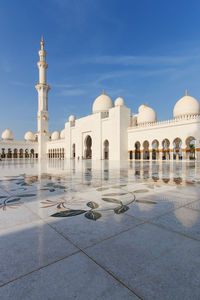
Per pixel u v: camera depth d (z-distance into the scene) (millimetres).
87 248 2025
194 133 24250
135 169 11977
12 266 1723
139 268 1683
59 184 6031
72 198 4176
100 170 11297
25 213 3189
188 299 1327
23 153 56625
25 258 1849
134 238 2248
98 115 36750
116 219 2883
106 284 1483
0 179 7270
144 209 3363
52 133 62344
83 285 1473
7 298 1341
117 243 2131
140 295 1369
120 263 1758
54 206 3580
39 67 51906
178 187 5461
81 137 41344
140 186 5621
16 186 5676
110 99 40531
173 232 2412
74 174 9031
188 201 3893
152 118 33344
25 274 1609
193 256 1874
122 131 32906
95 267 1697
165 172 9914
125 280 1527
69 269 1672
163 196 4332
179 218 2912
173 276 1580
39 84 51562
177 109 28781
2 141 52688
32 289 1435
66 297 1352
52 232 2436
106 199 4082
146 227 2570
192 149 44875
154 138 29141
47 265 1732
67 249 2006
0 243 2154
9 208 3471
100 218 2928
